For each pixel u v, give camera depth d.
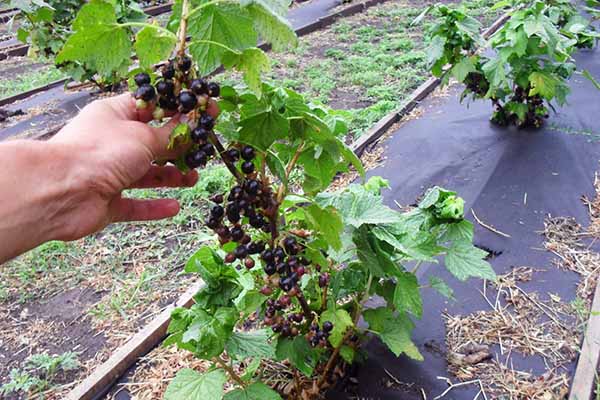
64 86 1.79
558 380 0.62
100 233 1.00
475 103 1.39
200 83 0.31
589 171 1.05
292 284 0.42
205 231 0.97
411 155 1.17
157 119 0.32
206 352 0.43
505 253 0.85
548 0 1.29
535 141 1.17
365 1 2.61
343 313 0.50
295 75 1.69
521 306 0.73
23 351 0.75
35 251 0.94
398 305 0.52
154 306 0.81
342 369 0.63
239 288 0.45
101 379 0.65
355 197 0.50
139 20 1.60
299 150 0.41
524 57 1.10
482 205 0.97
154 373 0.67
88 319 0.80
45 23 1.52
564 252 0.84
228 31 0.33
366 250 0.50
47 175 0.32
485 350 0.66
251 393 0.48
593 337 0.67
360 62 1.76
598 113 1.29
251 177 0.37
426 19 2.29
